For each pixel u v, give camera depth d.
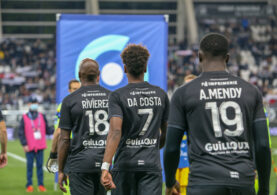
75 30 19.27
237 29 98.44
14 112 56.59
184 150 15.29
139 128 9.56
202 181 7.05
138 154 9.51
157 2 101.81
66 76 19.27
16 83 73.50
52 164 12.02
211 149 7.13
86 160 10.46
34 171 29.91
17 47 87.75
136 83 9.71
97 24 19.33
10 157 37.81
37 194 21.19
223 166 7.04
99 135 10.59
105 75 19.22
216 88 7.31
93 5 96.12
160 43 19.81
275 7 102.19
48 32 100.75
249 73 84.44
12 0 99.50
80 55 19.30
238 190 6.97
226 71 7.49
